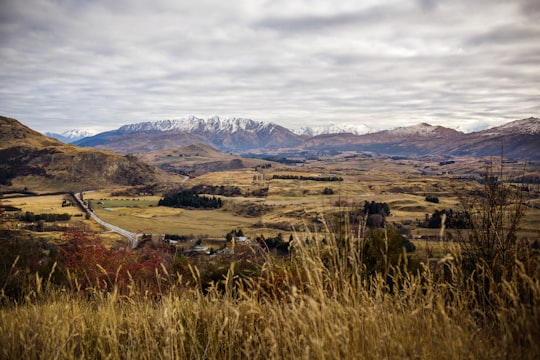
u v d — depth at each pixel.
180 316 4.45
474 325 3.46
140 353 4.12
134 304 5.04
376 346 3.20
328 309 3.44
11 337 4.42
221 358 4.01
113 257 14.09
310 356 3.20
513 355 2.91
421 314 3.67
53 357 3.91
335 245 4.13
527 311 3.24
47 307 5.19
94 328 4.54
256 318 4.31
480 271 4.66
